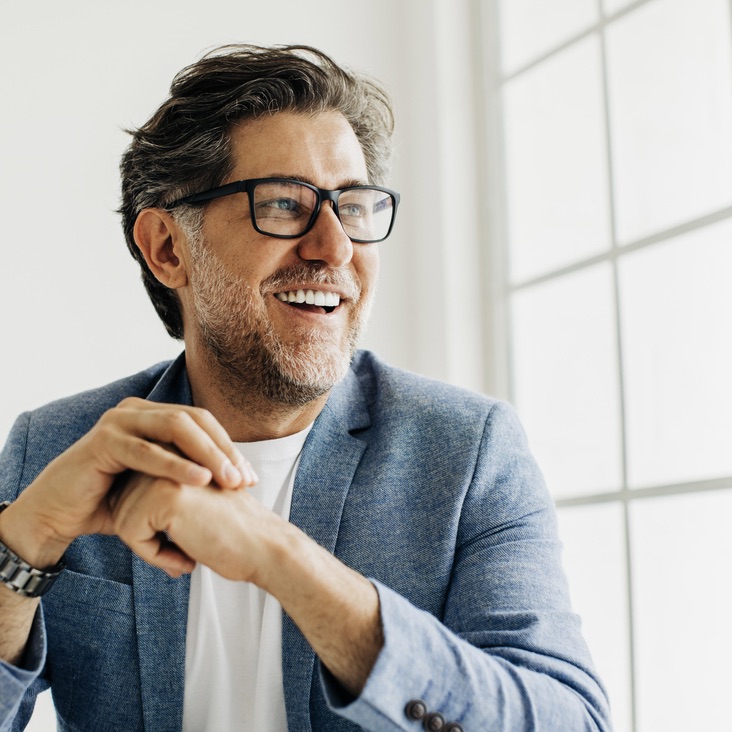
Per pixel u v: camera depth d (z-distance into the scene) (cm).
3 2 228
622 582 200
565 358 219
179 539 107
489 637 120
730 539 178
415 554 137
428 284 244
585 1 219
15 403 218
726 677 176
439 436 144
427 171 246
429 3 249
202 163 144
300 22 248
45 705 212
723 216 182
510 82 241
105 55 234
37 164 226
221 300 141
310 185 139
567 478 216
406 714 102
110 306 228
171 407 114
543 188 229
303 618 104
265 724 135
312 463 144
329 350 139
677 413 191
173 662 136
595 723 114
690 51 191
